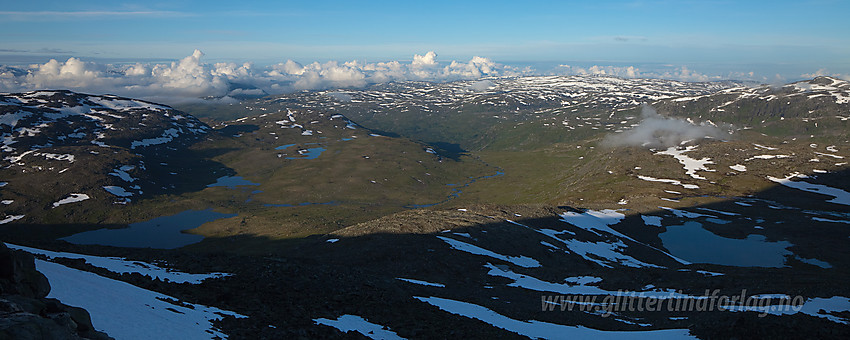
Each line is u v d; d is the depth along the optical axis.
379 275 64.31
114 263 43.56
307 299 41.19
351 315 38.72
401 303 46.81
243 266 50.97
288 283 46.03
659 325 47.03
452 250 86.88
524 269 82.50
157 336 22.16
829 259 114.06
